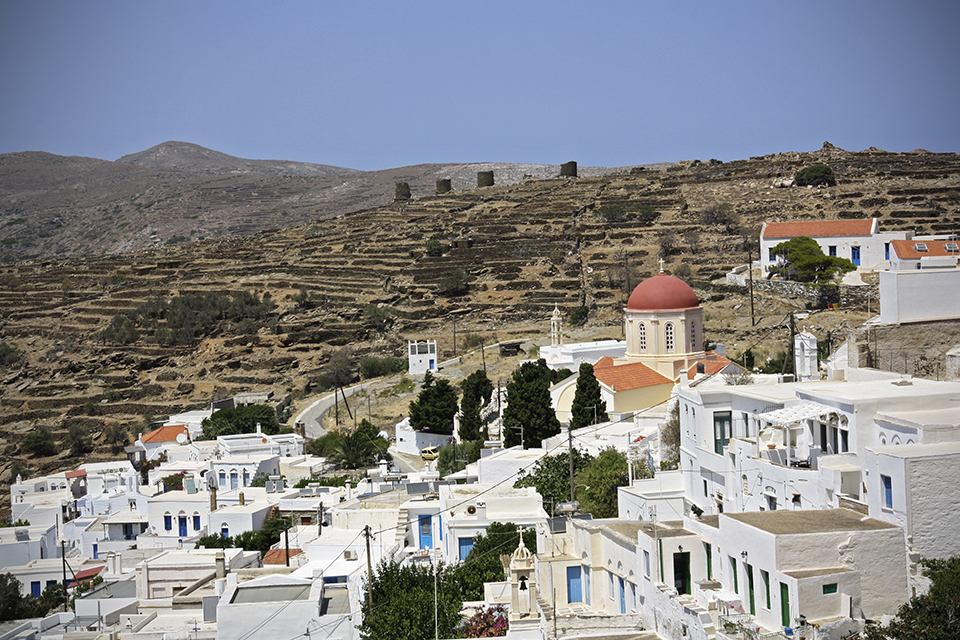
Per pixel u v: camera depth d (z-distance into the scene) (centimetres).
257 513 10412
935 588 4169
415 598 6112
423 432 15212
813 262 19188
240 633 6284
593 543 5650
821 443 5534
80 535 11325
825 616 4209
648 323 12406
